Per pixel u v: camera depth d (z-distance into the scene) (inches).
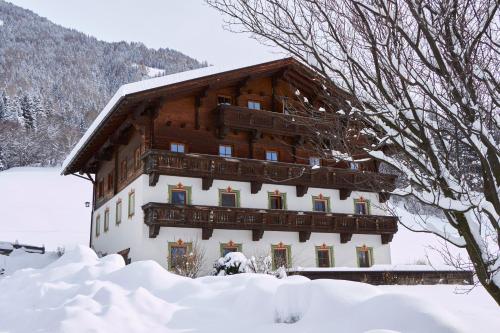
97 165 1253.7
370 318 242.7
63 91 4830.2
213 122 946.7
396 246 1699.1
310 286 288.2
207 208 872.9
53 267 541.3
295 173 960.9
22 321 333.1
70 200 2247.8
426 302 242.1
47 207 2100.1
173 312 330.0
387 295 250.5
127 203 962.7
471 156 207.9
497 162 191.6
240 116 922.1
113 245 1028.5
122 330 295.1
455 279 849.5
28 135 3216.0
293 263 955.3
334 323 254.1
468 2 173.8
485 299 514.3
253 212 908.0
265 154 987.9
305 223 954.7
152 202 834.8
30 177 2571.4
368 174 235.9
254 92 987.9
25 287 461.4
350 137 216.8
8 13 7337.6
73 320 292.7
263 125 937.5
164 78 880.3
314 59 201.9
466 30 176.7
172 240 872.3
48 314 313.4
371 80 191.8
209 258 889.5
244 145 971.9
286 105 262.2
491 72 186.2
